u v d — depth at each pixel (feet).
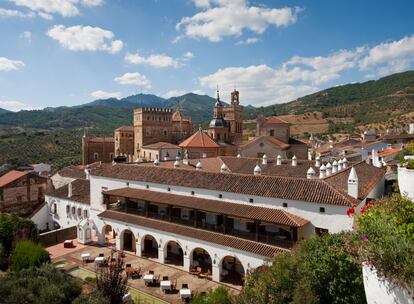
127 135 329.93
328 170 124.26
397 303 30.40
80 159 388.37
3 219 129.39
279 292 55.88
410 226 31.45
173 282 98.17
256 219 91.09
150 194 119.55
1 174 212.84
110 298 65.72
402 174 57.16
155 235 113.50
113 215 128.06
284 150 217.97
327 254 56.70
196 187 111.45
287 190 96.17
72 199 160.76
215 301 69.56
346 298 53.11
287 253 67.92
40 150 409.49
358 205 85.10
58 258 119.14
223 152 260.42
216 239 98.32
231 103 310.86
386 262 30.71
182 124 323.78
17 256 103.35
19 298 61.41
